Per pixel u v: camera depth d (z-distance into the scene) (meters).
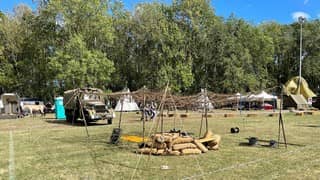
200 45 54.44
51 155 12.77
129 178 9.40
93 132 20.34
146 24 51.81
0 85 50.44
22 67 49.19
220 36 54.28
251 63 57.19
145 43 52.31
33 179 9.41
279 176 9.54
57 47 44.19
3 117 33.53
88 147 14.59
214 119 31.50
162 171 10.16
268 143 15.70
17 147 14.69
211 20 54.72
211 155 12.70
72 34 43.91
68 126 24.61
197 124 25.59
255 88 55.12
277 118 32.97
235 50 54.41
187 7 53.53
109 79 45.50
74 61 41.56
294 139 17.17
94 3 44.84
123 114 38.38
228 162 11.41
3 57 49.25
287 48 67.31
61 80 42.56
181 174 9.77
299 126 24.52
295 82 56.34
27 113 39.50
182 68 50.84
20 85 50.47
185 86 51.28
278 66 69.00
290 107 50.19
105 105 26.33
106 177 9.55
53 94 46.38
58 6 43.16
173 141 12.91
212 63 55.00
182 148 12.90
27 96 51.62
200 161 11.59
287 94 51.16
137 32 52.66
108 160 11.80
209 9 54.62
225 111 45.38
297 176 9.55
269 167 10.65
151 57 51.94
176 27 51.50
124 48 54.09
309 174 9.77
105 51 52.69
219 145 15.08
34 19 45.06
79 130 21.53
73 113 26.33
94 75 43.34
